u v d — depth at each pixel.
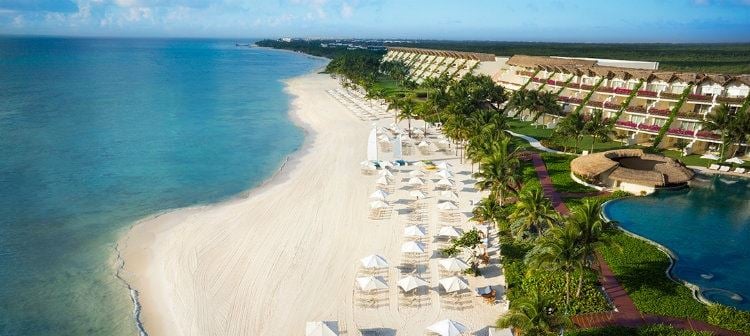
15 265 40.97
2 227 47.97
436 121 92.38
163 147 77.69
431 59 160.88
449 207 49.09
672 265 37.84
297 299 35.75
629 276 36.03
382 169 62.59
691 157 68.25
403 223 48.38
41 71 191.88
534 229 43.34
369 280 35.03
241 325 33.06
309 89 147.75
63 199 55.47
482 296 35.06
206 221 49.41
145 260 41.94
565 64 101.94
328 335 29.53
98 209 52.81
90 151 74.56
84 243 45.03
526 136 80.62
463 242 40.31
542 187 56.09
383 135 79.62
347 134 86.44
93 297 36.66
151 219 50.31
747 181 58.81
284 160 71.31
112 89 140.88
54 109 107.12
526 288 34.56
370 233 46.16
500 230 45.09
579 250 31.44
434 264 40.38
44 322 33.72
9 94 127.19
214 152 75.38
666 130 71.88
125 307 35.44
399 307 34.53
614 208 50.16
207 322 33.44
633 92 78.38
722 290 34.75
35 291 37.31
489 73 128.38
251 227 47.78
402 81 141.75
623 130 78.31
